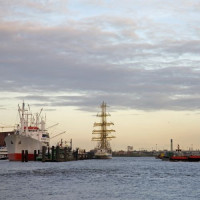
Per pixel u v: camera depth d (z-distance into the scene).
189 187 99.06
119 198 78.25
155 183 109.06
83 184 103.56
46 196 79.44
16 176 129.00
